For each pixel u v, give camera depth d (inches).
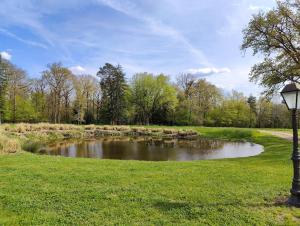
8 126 1231.5
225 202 254.2
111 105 2561.5
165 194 274.2
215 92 2790.4
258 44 1019.9
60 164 438.6
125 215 221.6
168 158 816.9
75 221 209.3
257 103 2829.7
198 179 342.0
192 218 219.5
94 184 308.3
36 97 2397.9
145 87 2600.9
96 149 997.2
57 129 1465.3
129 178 339.6
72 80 2367.1
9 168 391.9
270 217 221.8
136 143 1220.5
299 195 247.9
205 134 1631.4
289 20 979.3
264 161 554.6
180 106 2561.5
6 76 2070.6
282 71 1030.4
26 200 250.7
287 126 2623.0
